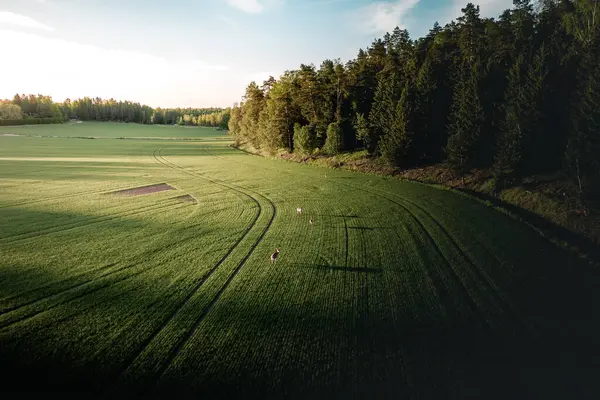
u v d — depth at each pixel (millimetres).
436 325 14555
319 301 16281
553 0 45938
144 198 36969
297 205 34062
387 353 12773
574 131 29672
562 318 15320
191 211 31984
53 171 52844
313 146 64875
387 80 55219
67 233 25312
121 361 12141
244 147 97938
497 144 37531
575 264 20797
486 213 30453
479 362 12391
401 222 28156
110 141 113500
